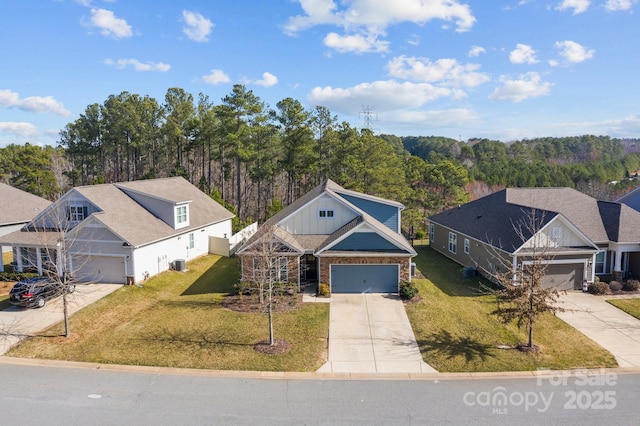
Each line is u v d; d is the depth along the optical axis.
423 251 36.22
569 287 23.91
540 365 14.66
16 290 20.06
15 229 34.88
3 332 17.36
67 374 13.77
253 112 47.81
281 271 22.84
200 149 61.88
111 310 20.20
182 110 54.41
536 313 15.48
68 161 64.94
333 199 25.42
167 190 33.16
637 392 12.76
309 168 49.06
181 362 14.70
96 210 26.08
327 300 21.69
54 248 23.53
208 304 21.20
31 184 53.16
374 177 44.31
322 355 15.38
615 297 22.69
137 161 61.72
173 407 11.69
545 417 11.28
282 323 18.48
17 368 14.23
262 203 62.88
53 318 18.97
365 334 17.31
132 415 11.24
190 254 30.91
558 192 30.50
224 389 12.80
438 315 19.45
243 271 22.72
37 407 11.66
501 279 16.77
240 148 47.75
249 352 15.55
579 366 14.62
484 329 17.92
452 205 51.12
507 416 11.32
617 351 15.91
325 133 48.91
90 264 24.80
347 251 22.67
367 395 12.49
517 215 26.09
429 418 11.20
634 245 24.69
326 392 12.66
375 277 22.81
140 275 24.69
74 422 10.90
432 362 14.84
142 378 13.51
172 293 23.44
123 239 23.72
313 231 25.70
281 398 12.26
